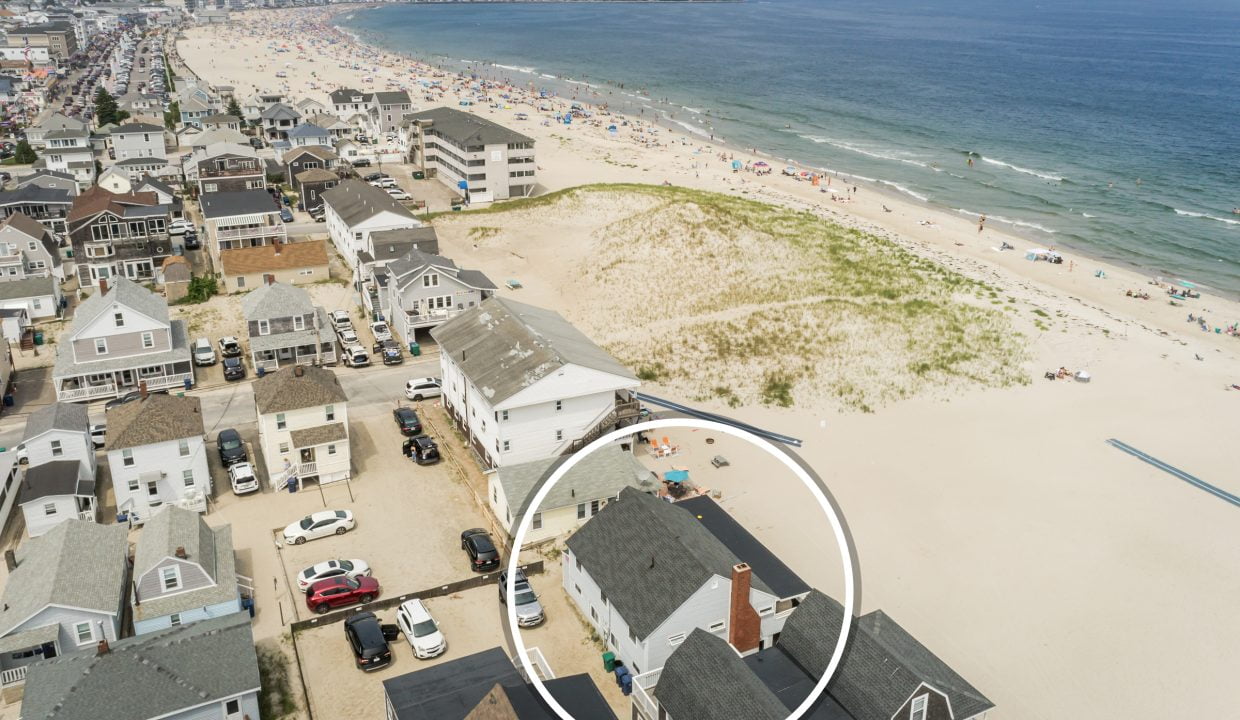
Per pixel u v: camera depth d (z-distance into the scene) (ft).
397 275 244.01
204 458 168.76
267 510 169.48
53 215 343.26
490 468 183.73
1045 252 378.12
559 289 302.66
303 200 385.09
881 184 516.32
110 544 142.41
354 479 181.88
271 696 122.31
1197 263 386.93
